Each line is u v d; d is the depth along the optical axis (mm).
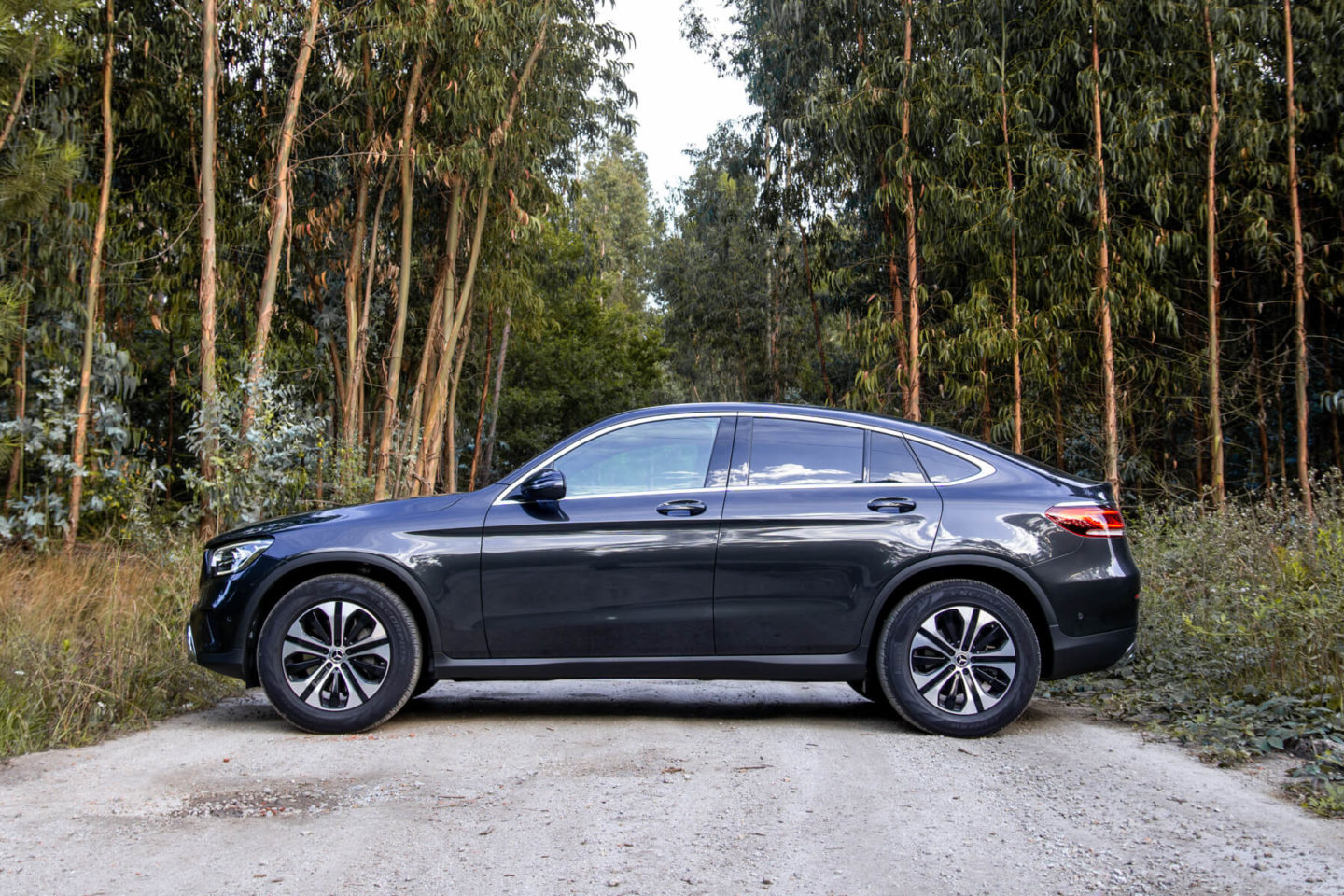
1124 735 5102
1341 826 3586
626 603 5078
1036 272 14766
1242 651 5641
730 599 5070
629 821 3584
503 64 14492
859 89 14820
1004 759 4555
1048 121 14820
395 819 3617
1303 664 5418
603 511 5145
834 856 3248
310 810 3725
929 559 5043
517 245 17203
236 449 10727
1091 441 15391
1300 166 14508
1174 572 7758
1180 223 14914
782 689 6617
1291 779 4152
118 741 4887
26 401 13180
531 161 15594
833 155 15750
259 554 5180
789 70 17266
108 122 11938
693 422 5402
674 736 4961
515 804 3795
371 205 16078
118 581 7668
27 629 6215
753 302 31672
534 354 32000
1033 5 14586
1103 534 5113
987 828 3545
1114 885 3016
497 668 5102
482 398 25344
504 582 5094
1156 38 14117
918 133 14703
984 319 14469
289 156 13492
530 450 33031
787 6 16062
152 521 10680
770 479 5238
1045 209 14133
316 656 5078
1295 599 5812
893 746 4797
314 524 5270
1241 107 14227
